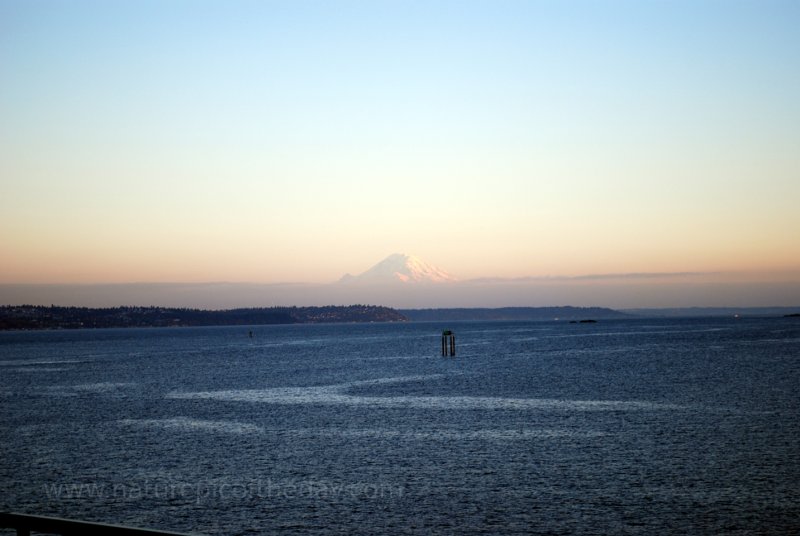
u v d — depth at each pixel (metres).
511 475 29.86
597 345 140.88
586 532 22.72
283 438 39.69
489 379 73.88
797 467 30.05
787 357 94.94
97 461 34.38
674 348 122.81
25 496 28.06
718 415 44.59
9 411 55.28
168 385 75.25
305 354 131.88
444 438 38.59
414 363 102.06
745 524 23.11
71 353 154.25
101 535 8.38
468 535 22.67
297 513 25.23
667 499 25.92
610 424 42.06
